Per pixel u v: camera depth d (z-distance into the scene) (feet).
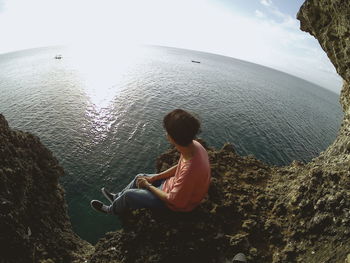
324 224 7.98
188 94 115.75
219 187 10.25
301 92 229.66
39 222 11.99
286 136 81.05
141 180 7.74
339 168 9.77
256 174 11.91
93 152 55.31
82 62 218.18
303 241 7.93
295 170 12.34
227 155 13.00
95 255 9.63
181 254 7.50
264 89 178.60
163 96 106.93
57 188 17.01
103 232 32.65
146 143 61.21
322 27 12.67
